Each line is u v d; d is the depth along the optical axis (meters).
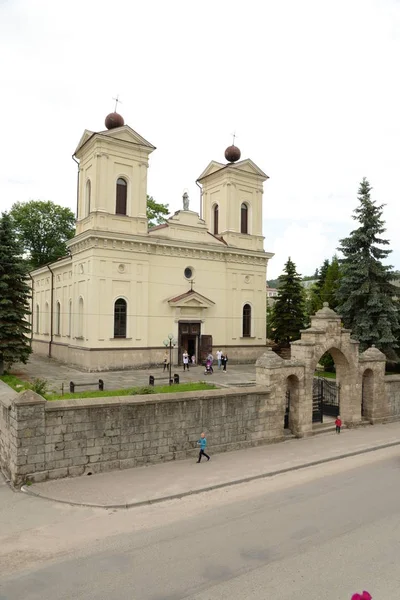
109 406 14.76
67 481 13.78
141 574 8.73
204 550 9.68
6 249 30.33
